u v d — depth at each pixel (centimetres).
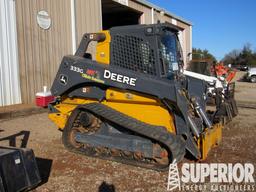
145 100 556
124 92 575
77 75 616
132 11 1988
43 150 636
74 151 613
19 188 411
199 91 629
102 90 606
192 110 583
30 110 1041
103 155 583
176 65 604
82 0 1422
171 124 547
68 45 1332
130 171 525
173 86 510
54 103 691
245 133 792
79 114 617
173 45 607
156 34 547
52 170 530
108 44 596
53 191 451
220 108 822
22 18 1122
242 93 1927
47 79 1229
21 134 770
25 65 1138
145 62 559
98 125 597
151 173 517
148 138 539
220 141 684
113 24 2217
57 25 1273
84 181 486
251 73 3052
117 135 573
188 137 530
